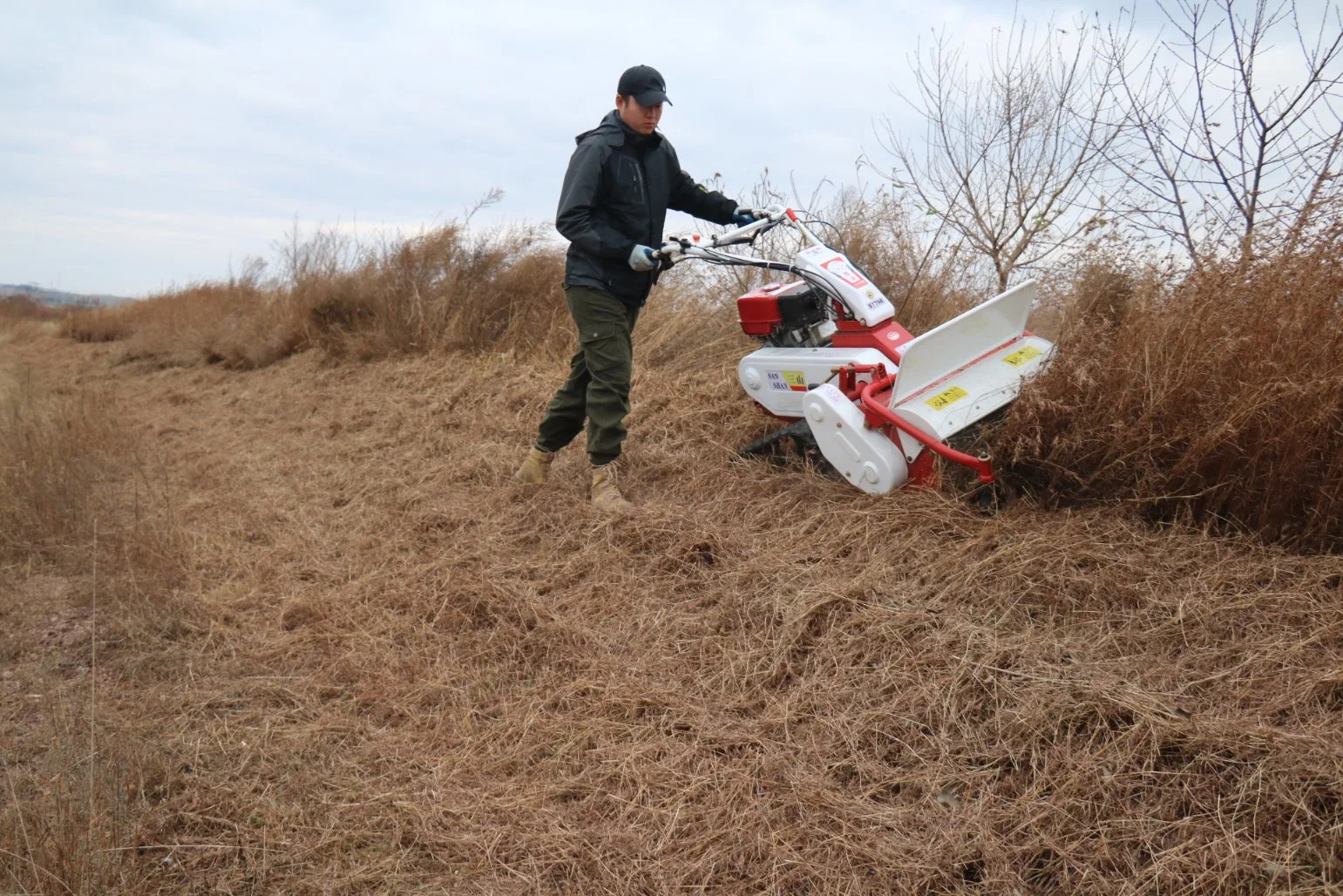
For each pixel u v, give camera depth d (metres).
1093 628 2.99
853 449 4.03
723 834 2.48
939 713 2.73
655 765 2.77
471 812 2.67
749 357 4.75
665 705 3.07
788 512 4.22
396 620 3.90
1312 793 2.17
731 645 3.34
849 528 3.84
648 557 4.09
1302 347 3.24
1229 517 3.44
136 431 8.14
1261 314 3.39
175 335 13.24
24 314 23.45
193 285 15.96
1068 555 3.29
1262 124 4.67
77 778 2.72
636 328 7.30
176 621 3.96
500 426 6.35
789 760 2.70
